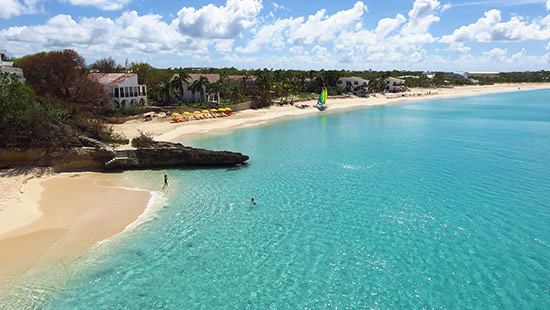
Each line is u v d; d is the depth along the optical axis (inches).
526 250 869.2
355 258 839.7
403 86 6604.3
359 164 1643.7
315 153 1865.2
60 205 1096.8
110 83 2760.8
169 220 1030.4
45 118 1443.2
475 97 6161.4
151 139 1697.8
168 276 766.5
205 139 2206.0
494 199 1193.4
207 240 920.9
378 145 2074.3
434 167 1585.9
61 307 665.0
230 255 852.6
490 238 928.3
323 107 3976.4
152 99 3595.0
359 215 1075.9
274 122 2987.2
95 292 708.0
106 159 1519.4
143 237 925.2
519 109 4170.8
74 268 780.0
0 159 1371.8
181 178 1430.9
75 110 1876.2
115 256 833.5
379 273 780.6
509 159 1724.9
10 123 1393.9
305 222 1030.4
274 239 930.7
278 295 709.3
